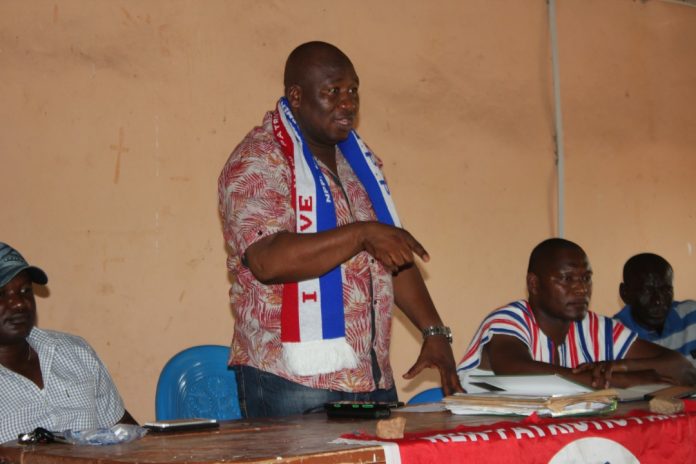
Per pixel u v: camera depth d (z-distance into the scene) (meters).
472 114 4.75
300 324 2.05
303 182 2.14
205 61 3.94
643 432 1.69
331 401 2.07
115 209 3.66
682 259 5.57
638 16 5.54
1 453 1.63
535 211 4.94
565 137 5.11
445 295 4.56
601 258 5.19
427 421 1.74
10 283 2.63
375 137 4.42
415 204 4.51
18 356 2.66
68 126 3.59
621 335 3.00
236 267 2.15
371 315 2.19
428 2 4.66
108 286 3.62
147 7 3.82
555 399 1.76
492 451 1.46
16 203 3.46
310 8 4.27
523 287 4.84
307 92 2.21
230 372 3.05
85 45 3.66
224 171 2.15
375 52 4.46
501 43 4.92
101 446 1.56
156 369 3.70
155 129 3.79
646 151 5.47
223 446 1.41
